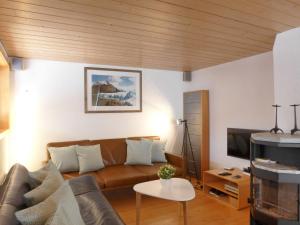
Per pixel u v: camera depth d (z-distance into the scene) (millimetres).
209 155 4402
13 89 3535
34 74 3660
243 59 3727
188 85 4961
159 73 4707
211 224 2754
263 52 3387
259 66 3471
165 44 2955
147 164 3834
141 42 2861
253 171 2293
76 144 3727
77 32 2490
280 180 2020
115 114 4277
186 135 4762
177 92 4922
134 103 4449
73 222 1322
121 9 1977
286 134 2314
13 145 3537
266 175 2121
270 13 2080
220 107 4160
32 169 3650
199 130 4430
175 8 1975
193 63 4113
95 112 4094
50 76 3768
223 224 2754
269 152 2445
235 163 3885
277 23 2305
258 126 3486
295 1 1863
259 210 2316
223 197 3432
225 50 3256
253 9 2000
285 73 2516
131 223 2777
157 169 3605
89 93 4047
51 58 3641
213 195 3568
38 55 3438
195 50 3252
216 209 3160
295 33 2426
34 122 3666
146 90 4586
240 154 3711
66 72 3881
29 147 3635
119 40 2773
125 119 4371
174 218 2906
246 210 3129
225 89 4062
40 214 1358
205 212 3070
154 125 4672
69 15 2070
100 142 3938
